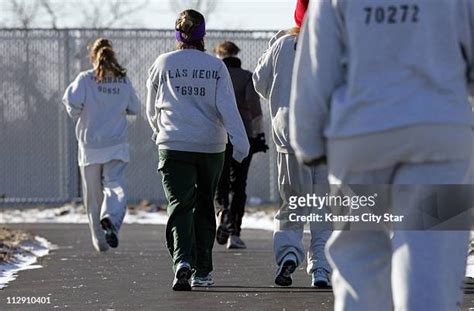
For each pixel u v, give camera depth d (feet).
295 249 60.03
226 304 53.67
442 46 29.53
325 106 30.42
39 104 131.03
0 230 95.04
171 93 58.44
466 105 29.78
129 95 81.56
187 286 58.70
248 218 114.93
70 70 130.31
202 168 59.16
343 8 30.07
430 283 29.14
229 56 85.05
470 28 30.01
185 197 58.54
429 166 29.40
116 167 81.51
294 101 30.81
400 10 29.53
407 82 29.32
